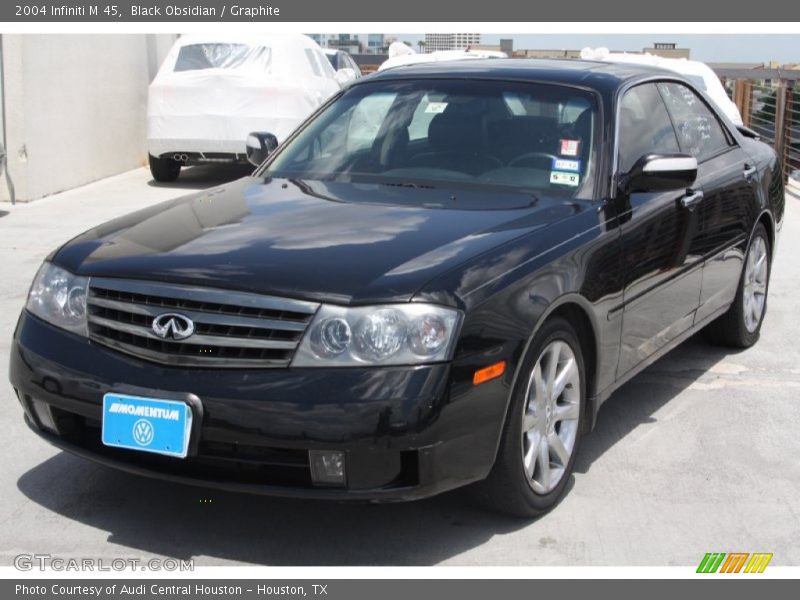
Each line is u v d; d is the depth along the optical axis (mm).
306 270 3471
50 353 3664
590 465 4465
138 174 14070
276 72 12211
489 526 3871
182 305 3461
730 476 4375
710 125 5766
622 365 4426
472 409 3391
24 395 3764
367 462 3270
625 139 4672
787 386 5527
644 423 4977
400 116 4918
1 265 8102
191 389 3355
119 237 3984
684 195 4891
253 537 3771
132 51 14305
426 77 5117
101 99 13367
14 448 4535
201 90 12180
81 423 3764
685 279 4961
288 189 4551
